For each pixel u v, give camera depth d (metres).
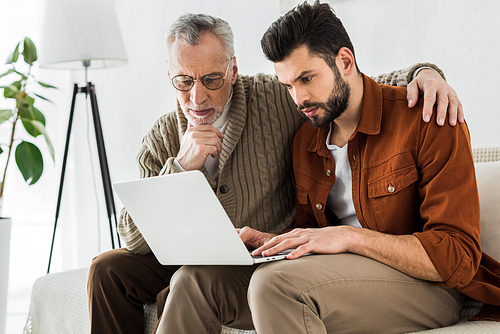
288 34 1.10
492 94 1.67
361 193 1.19
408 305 1.00
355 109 1.21
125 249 1.47
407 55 1.87
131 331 1.39
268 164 1.46
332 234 1.03
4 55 3.23
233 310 1.07
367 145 1.18
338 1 2.05
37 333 1.77
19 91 2.17
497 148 1.47
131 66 2.91
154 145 1.54
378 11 1.94
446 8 1.76
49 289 1.76
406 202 1.12
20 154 2.07
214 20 1.41
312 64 1.11
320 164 1.32
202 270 1.06
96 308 1.38
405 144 1.11
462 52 1.73
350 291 0.92
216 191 1.48
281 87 1.50
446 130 1.07
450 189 1.03
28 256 3.26
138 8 2.85
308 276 0.90
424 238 0.99
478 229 1.02
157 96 2.75
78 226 3.27
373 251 1.01
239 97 1.48
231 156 1.47
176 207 1.00
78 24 2.34
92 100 2.58
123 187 1.08
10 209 3.23
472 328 0.98
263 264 0.96
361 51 2.00
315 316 0.87
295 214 1.52
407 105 1.15
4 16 3.24
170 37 1.40
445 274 0.98
